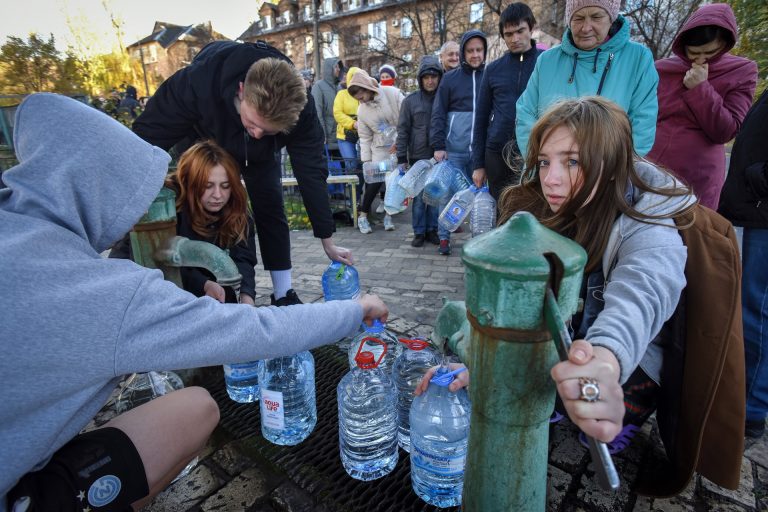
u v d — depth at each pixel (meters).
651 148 2.25
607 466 0.54
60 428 0.82
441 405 1.36
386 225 5.23
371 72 24.78
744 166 1.63
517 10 2.92
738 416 1.24
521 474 0.80
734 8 7.68
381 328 1.50
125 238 2.01
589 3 2.09
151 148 0.97
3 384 0.74
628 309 0.83
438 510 1.30
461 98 3.78
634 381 1.42
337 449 1.56
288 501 1.35
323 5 29.89
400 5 19.14
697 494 1.39
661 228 1.10
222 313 0.96
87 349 0.80
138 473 0.99
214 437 1.64
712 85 2.15
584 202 1.15
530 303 0.64
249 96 1.75
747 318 1.64
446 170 3.89
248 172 2.36
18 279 0.75
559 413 1.61
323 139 2.44
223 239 2.15
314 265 3.90
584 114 1.12
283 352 1.06
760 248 1.58
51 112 0.86
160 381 1.75
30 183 0.86
